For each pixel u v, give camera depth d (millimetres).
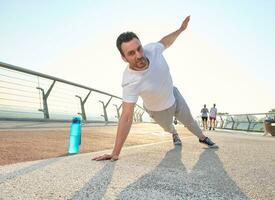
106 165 2291
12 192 1451
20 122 7812
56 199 1368
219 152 3621
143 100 3490
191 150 3736
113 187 1606
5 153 2676
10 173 1851
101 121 13805
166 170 2188
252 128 17609
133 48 2551
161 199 1419
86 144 3963
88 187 1591
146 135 6883
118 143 2611
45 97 8961
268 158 3230
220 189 1673
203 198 1471
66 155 2850
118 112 16203
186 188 1649
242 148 4336
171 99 3434
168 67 3092
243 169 2404
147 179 1836
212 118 19203
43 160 2426
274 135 11867
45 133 5043
